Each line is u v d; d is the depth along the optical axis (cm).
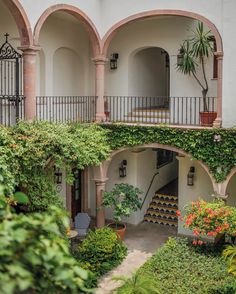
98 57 1247
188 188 1312
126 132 1195
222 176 1078
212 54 1241
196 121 1282
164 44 1347
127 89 1438
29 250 225
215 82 1248
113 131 1212
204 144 1091
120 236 1242
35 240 237
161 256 942
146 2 1185
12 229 227
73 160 1020
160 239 1278
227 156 1062
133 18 1206
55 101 1317
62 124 1058
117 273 1009
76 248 1115
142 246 1213
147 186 1480
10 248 222
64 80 1386
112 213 1445
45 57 1266
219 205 993
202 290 780
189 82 1308
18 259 220
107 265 1017
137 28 1391
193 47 1179
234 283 779
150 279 788
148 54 1565
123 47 1426
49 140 930
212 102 1238
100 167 1226
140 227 1391
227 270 854
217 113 1117
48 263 235
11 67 1170
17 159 875
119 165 1425
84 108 1455
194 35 1281
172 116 1339
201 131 1087
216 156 1077
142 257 1121
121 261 1083
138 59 1492
